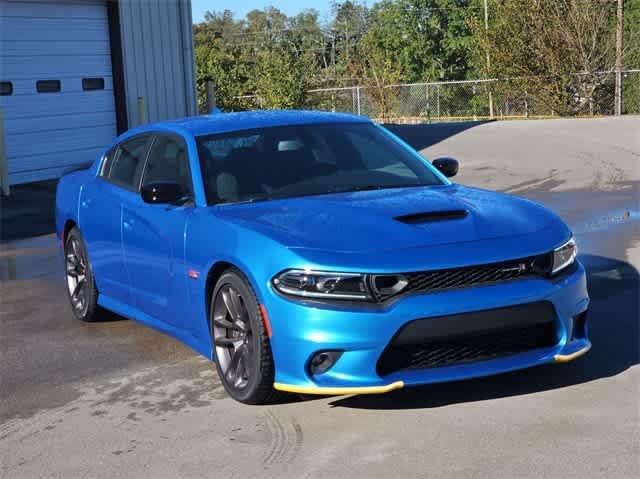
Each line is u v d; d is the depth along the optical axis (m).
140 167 6.10
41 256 9.68
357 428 4.29
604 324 5.78
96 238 6.41
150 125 6.36
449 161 5.97
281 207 4.97
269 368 4.50
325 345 4.24
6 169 13.98
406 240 4.40
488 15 48.25
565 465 3.75
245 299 4.56
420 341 4.21
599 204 10.80
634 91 30.78
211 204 5.20
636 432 4.04
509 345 4.46
